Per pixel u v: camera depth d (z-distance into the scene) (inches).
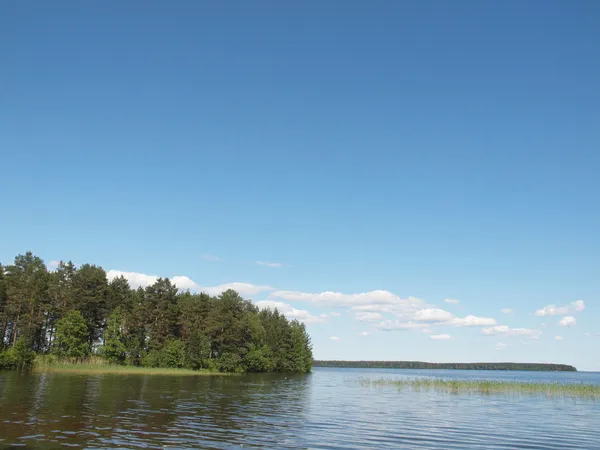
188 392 2078.0
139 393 1888.5
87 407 1382.9
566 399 2362.2
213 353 4601.4
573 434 1235.9
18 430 985.5
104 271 4234.7
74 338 3602.4
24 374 2726.4
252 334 5147.6
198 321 4490.7
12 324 3661.4
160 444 917.8
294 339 5989.2
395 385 3437.5
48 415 1197.1
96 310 4082.2
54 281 3946.9
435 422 1417.3
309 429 1194.0
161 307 4328.3
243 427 1171.3
